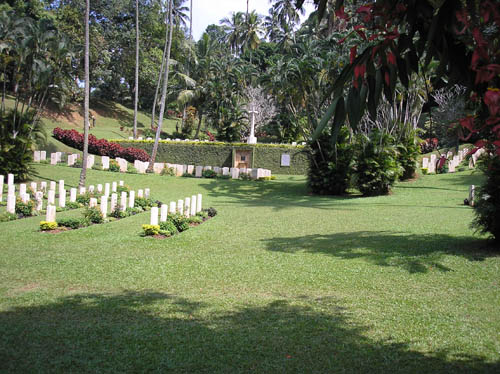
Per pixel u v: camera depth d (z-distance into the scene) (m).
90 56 49.88
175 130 58.47
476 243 9.58
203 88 49.72
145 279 7.45
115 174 28.81
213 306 5.88
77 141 37.81
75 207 17.56
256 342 4.57
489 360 4.09
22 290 6.74
